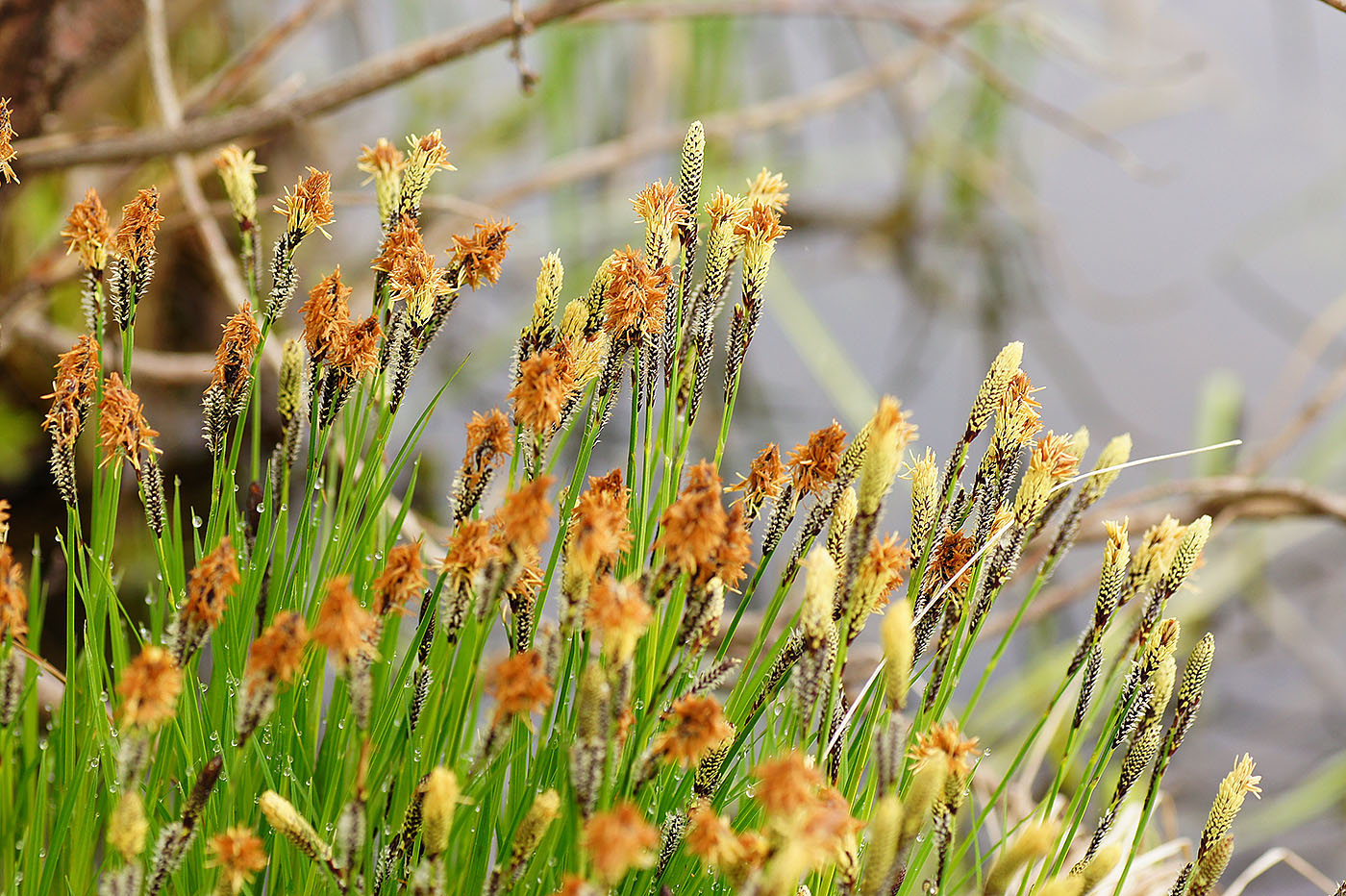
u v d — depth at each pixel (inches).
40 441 78.5
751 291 43.8
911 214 126.0
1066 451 43.6
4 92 62.4
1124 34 129.8
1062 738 71.9
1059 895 42.4
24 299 71.4
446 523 84.1
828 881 43.6
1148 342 107.4
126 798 41.6
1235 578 86.3
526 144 124.2
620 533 42.6
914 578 44.0
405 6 116.3
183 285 89.7
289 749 44.1
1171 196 124.0
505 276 112.7
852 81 114.3
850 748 44.6
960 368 106.4
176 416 83.0
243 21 107.7
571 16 57.4
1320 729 77.2
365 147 43.5
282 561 44.1
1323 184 121.9
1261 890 66.3
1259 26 144.3
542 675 41.8
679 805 43.9
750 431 98.4
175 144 59.2
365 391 45.3
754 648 44.3
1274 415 97.2
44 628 62.4
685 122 122.3
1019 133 129.4
